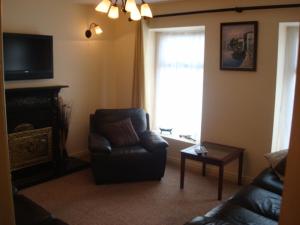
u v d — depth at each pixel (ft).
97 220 9.06
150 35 14.97
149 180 12.11
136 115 13.69
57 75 13.55
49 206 9.84
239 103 11.81
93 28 14.78
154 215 9.39
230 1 11.47
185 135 14.42
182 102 14.79
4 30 11.36
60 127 13.25
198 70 14.03
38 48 12.28
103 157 11.29
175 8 13.24
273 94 10.91
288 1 10.10
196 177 12.54
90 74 15.08
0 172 2.06
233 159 11.02
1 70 2.03
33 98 12.24
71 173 12.69
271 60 10.78
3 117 2.05
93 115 13.64
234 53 11.59
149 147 11.93
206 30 12.35
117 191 11.07
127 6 7.39
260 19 10.82
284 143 11.70
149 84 15.38
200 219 6.50
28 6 12.02
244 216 6.68
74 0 13.21
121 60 15.78
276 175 8.95
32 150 12.43
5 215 2.12
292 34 11.05
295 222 1.77
